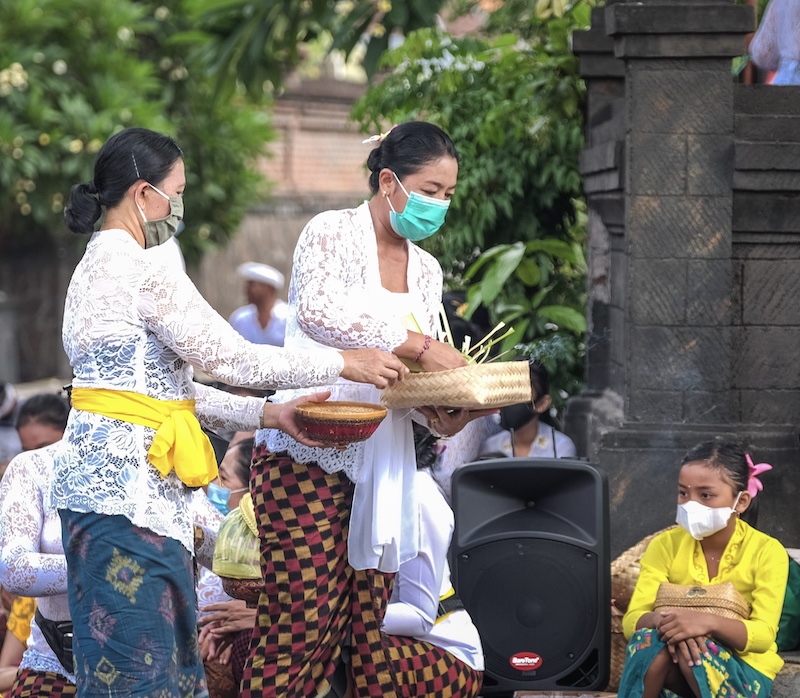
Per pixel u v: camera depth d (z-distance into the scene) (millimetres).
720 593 8859
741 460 9055
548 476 9422
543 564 9336
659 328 11047
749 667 8734
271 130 33219
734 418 11203
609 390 12719
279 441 8258
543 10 14258
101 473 7293
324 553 8133
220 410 8117
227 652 9727
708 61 10914
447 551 9195
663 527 10977
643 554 9852
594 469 9344
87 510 7293
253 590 8797
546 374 11805
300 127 41500
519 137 14539
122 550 7293
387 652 8477
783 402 11188
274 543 8156
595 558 9305
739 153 10812
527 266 14016
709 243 10969
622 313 11969
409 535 8336
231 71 19797
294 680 8117
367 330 7852
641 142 10969
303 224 41156
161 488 7422
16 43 28297
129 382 7363
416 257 8594
